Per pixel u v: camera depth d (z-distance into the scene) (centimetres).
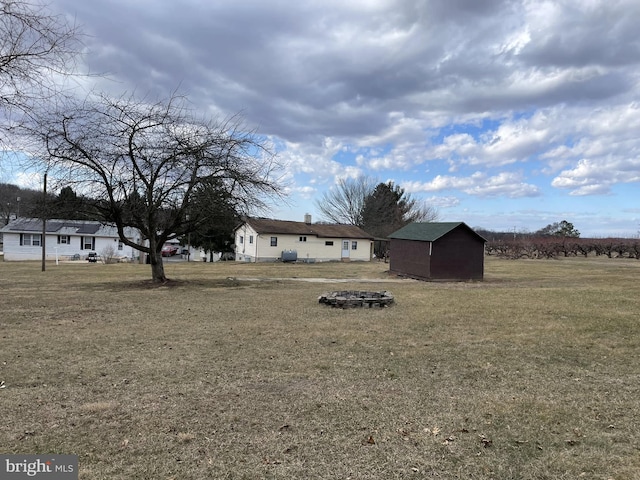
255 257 3681
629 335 729
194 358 580
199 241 4078
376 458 305
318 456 308
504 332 757
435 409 400
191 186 1435
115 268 2725
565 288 1548
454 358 588
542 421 372
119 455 308
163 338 703
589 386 470
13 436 337
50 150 1237
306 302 1134
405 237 2264
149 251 1581
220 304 1095
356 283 1788
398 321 861
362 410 397
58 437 336
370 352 619
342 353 612
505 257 4603
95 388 455
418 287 1627
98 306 1052
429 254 2019
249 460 302
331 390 453
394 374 513
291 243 3781
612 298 1213
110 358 578
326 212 5547
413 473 285
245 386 465
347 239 4022
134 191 1402
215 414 385
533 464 297
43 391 444
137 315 927
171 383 474
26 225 3981
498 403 416
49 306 1047
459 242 2050
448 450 318
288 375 507
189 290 1412
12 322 839
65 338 698
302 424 364
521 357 595
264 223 3797
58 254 3969
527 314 942
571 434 346
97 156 1330
